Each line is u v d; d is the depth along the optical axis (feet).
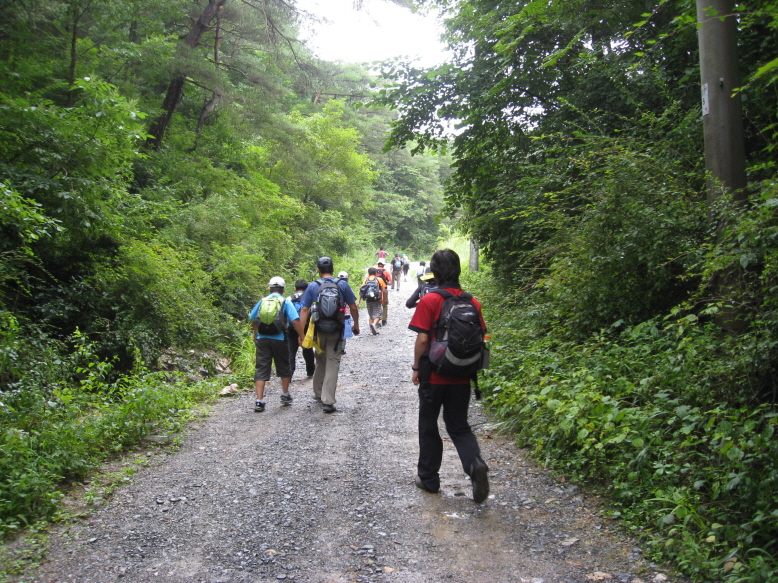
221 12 58.23
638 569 10.50
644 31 31.99
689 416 12.82
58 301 28.17
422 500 14.05
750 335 13.24
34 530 12.22
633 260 19.90
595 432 14.88
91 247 31.78
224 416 23.44
